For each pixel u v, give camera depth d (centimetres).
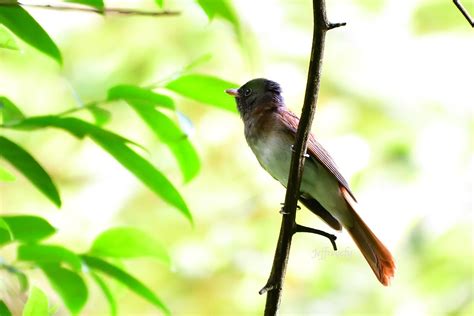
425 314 1173
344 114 1248
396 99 1255
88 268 487
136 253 506
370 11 1293
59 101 1155
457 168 1235
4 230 451
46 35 435
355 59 1268
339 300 1173
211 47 1196
